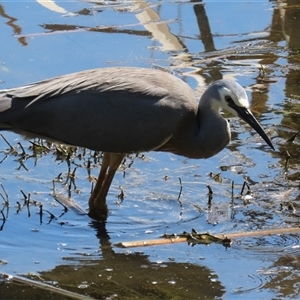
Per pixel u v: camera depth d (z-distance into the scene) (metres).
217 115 12.16
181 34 17.92
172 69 16.28
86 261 10.64
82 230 11.41
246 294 9.95
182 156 13.51
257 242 11.12
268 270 10.47
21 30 17.62
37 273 10.31
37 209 11.86
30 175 12.77
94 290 9.95
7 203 11.91
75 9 18.80
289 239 11.18
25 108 11.73
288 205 12.03
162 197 12.27
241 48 17.44
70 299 9.67
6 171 12.84
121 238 11.26
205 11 19.05
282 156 13.54
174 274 10.38
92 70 12.22
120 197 12.26
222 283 10.18
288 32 18.23
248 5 19.39
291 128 14.41
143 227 11.53
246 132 14.30
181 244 11.05
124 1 19.34
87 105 11.76
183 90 12.13
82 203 12.11
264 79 16.16
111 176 11.85
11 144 13.68
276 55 17.22
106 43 17.25
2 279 10.08
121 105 11.77
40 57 16.47
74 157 13.39
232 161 13.36
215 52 17.20
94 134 11.84
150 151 13.02
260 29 18.34
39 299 9.70
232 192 12.28
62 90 11.85
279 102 15.27
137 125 11.80
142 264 10.59
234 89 11.87
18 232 11.29
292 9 19.27
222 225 11.56
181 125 12.05
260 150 13.72
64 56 16.56
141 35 17.70
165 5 19.22
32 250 10.89
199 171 13.06
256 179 12.80
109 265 10.55
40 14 18.41
